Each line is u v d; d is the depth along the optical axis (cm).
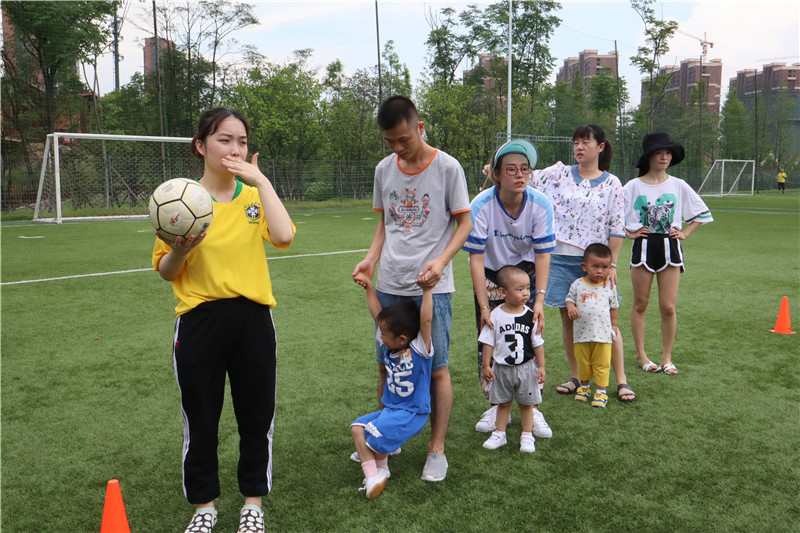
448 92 3425
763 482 277
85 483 279
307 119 3153
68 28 2339
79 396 387
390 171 288
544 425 332
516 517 247
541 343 311
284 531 238
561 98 3650
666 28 3878
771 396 389
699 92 5212
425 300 268
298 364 453
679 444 319
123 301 661
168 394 392
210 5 2908
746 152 5541
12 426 341
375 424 267
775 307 636
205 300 229
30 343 503
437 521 245
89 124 2538
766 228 1514
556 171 404
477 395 399
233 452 314
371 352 483
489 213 336
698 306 641
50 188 1994
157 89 2814
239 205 238
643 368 446
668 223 425
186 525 245
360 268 294
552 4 3728
